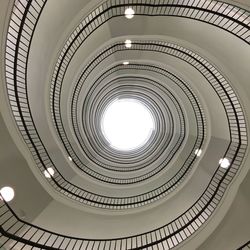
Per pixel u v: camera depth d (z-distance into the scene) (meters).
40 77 6.57
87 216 7.23
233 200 6.30
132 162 12.92
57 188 6.81
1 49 4.35
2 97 4.71
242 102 6.62
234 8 5.84
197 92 9.31
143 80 12.41
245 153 6.48
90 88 10.76
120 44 8.07
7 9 4.20
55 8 5.91
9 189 4.99
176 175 9.56
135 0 6.78
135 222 7.64
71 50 7.37
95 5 6.01
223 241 6.05
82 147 10.24
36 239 6.20
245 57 6.16
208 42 7.00
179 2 6.63
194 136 10.34
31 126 6.42
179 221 7.24
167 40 7.45
